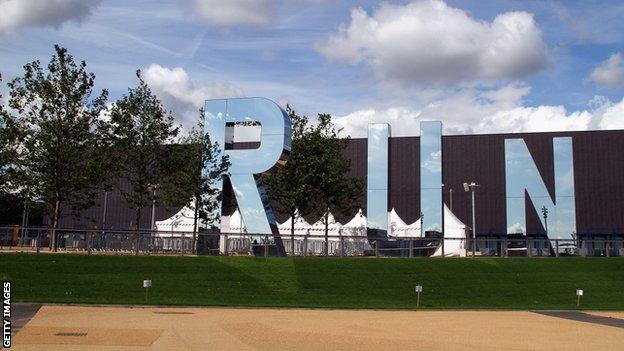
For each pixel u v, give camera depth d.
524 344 17.08
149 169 46.19
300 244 38.16
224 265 34.28
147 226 77.44
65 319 20.78
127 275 31.91
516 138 77.38
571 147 75.88
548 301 32.69
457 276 35.56
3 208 64.31
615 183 73.94
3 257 32.44
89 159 41.03
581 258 41.47
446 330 19.98
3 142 37.09
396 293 32.44
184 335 17.39
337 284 32.97
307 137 48.44
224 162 39.56
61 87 38.66
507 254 42.84
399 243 40.28
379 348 15.88
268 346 15.80
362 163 79.31
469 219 76.88
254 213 38.34
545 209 72.81
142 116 43.94
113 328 18.53
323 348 15.70
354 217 67.69
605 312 28.69
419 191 78.25
